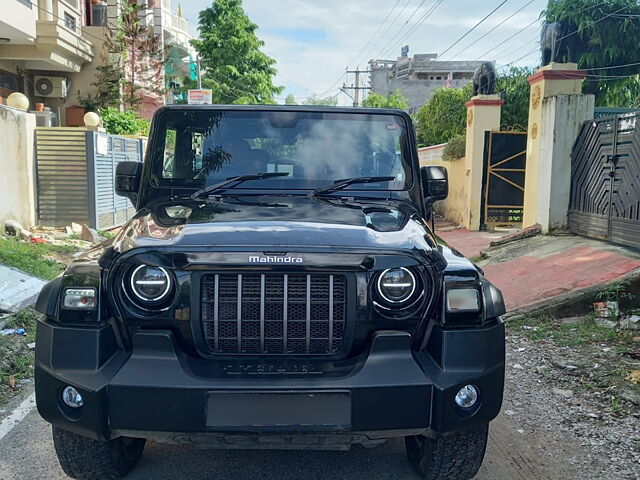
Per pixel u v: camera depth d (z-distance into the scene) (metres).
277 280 2.64
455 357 2.61
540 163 10.04
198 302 2.61
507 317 6.49
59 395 2.60
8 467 3.37
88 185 12.12
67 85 18.62
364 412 2.50
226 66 35.94
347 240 2.72
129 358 2.58
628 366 4.91
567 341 5.71
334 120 3.86
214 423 2.47
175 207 3.42
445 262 2.77
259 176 3.69
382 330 2.67
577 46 16.47
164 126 3.83
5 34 14.48
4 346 5.34
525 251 9.07
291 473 3.30
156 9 28.89
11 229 10.58
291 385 2.48
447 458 2.93
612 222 8.30
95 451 2.92
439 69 58.09
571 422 4.06
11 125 10.90
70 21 17.86
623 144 8.05
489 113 14.08
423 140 26.83
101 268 2.69
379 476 3.28
